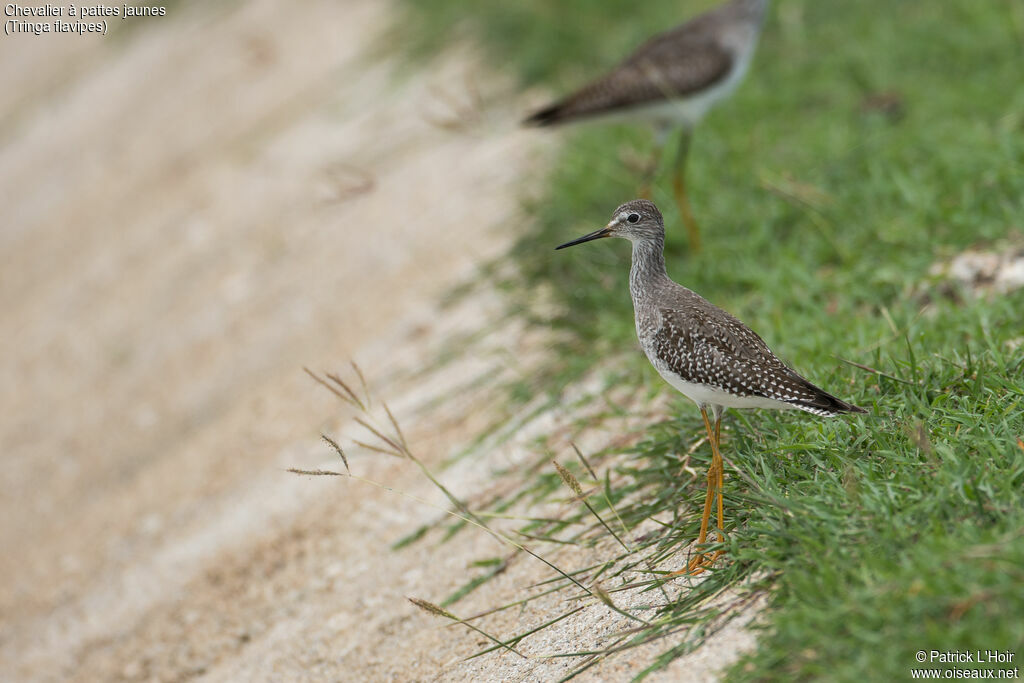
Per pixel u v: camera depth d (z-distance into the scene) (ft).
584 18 59.47
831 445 24.13
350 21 77.71
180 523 41.57
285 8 86.02
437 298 45.68
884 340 29.17
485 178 52.39
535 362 38.04
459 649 26.12
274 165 65.98
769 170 41.78
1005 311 29.48
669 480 27.32
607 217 42.16
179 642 33.76
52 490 49.90
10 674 36.91
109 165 81.20
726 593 22.36
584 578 26.05
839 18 53.67
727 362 23.94
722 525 23.77
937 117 42.29
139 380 54.75
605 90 41.06
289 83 75.05
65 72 104.88
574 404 34.12
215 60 85.10
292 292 53.88
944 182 37.06
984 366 25.68
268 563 35.53
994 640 17.78
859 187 38.52
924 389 25.55
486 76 59.72
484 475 33.65
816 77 49.34
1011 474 21.40
